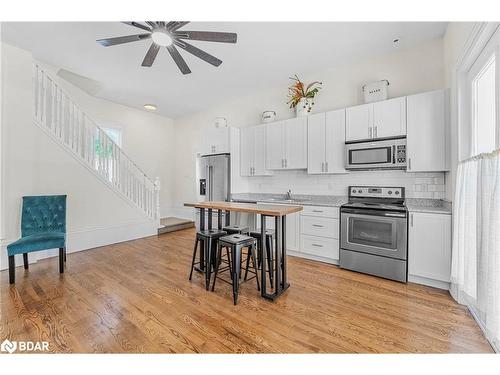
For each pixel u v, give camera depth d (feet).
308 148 11.87
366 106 10.09
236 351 5.15
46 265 10.23
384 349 5.22
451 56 8.18
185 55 10.55
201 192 16.03
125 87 14.25
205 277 8.82
